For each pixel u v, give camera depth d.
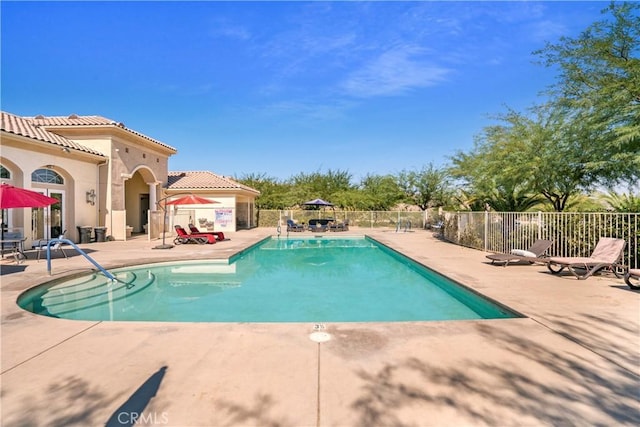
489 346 4.45
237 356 4.13
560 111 12.80
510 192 17.55
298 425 2.81
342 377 3.61
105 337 4.78
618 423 2.85
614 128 10.30
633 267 9.63
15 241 11.70
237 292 9.84
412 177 38.06
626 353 4.21
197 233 18.67
